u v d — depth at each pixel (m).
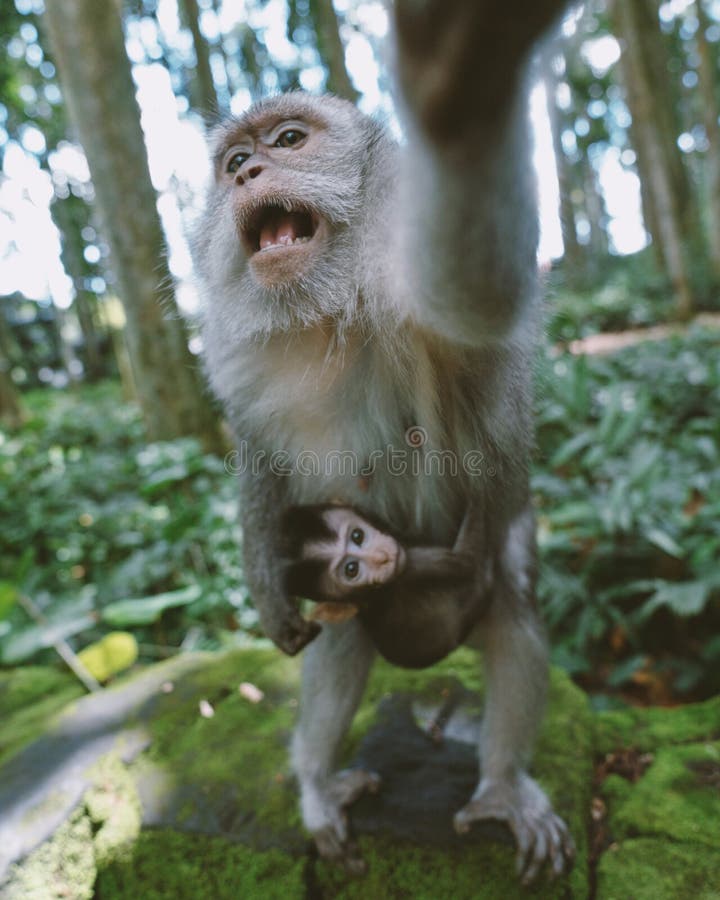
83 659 0.67
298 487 0.44
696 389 1.27
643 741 0.53
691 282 3.12
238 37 3.66
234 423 0.43
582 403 1.03
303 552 0.41
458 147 0.20
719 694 0.67
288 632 0.42
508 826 0.43
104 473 1.13
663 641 0.73
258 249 0.38
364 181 0.36
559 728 0.52
